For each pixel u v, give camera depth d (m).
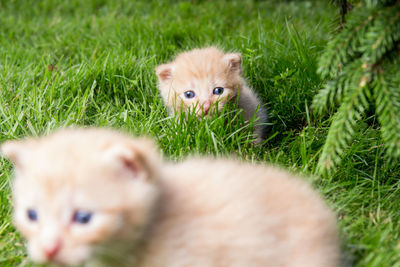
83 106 0.53
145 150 0.40
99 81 0.58
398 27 0.44
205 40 0.68
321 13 0.76
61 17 0.78
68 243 0.36
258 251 0.41
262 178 0.43
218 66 0.58
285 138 0.52
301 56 0.59
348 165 0.49
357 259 0.44
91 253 0.37
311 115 0.55
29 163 0.38
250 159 0.50
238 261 0.41
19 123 0.51
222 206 0.41
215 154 0.50
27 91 0.56
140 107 0.57
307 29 0.69
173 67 0.58
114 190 0.37
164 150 0.50
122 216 0.37
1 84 0.56
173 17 0.77
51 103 0.54
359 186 0.48
